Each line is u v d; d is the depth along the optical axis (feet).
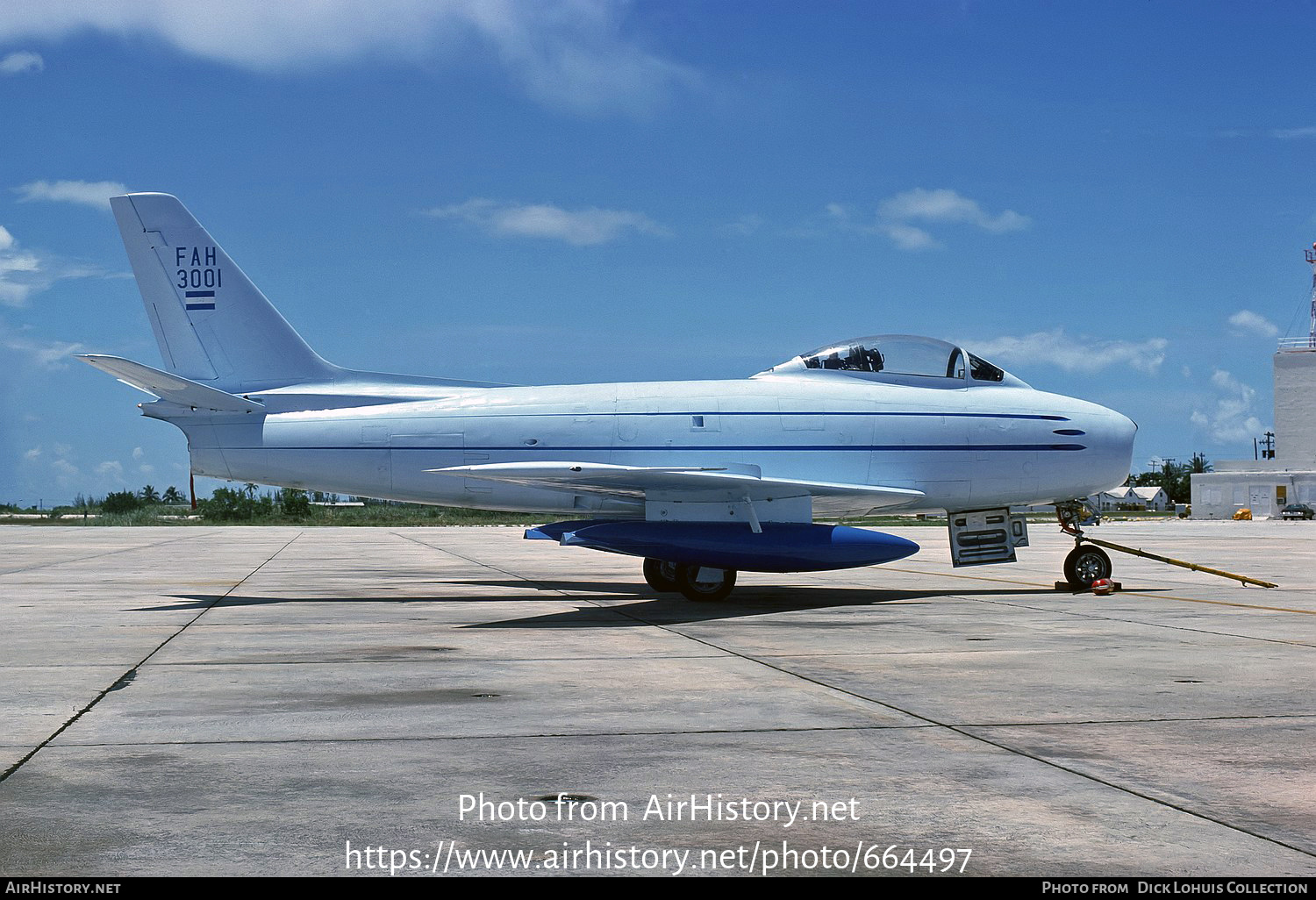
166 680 26.43
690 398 49.49
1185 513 277.64
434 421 49.37
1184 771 17.49
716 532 45.57
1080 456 50.78
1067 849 13.78
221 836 14.26
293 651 31.68
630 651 31.42
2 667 28.55
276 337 51.06
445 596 51.11
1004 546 51.98
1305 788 16.52
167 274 50.83
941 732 20.30
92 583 59.11
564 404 49.57
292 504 220.23
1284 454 264.11
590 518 52.95
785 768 17.74
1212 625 37.83
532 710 22.52
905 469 49.32
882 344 51.34
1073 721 21.30
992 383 51.44
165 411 49.49
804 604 46.47
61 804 15.61
